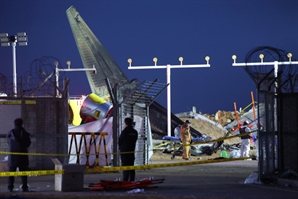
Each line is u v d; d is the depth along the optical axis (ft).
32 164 125.39
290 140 121.70
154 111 240.32
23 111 125.70
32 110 126.41
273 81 112.37
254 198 80.28
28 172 87.45
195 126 285.64
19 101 125.90
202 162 101.76
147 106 147.13
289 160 121.39
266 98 110.93
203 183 104.06
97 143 132.67
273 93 116.37
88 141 132.05
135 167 97.50
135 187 92.48
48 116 126.52
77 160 128.98
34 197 82.53
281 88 124.36
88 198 81.61
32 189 94.48
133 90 132.46
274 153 115.03
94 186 92.58
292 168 120.88
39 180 112.37
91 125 136.46
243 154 177.37
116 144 129.18
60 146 125.80
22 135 89.10
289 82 122.83
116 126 129.39
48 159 125.29
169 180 110.63
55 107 126.72
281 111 122.21
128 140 99.91
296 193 87.30
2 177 117.29
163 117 243.60
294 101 121.90
